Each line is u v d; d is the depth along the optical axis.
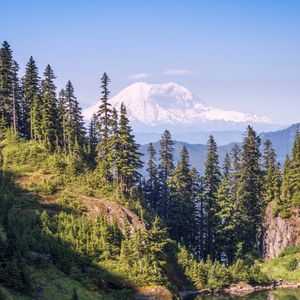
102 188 76.50
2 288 43.31
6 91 86.44
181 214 94.19
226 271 76.62
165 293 60.44
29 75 90.44
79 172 79.38
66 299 49.69
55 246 57.09
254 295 72.56
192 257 77.75
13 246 49.06
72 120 88.00
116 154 78.38
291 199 93.88
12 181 71.50
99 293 55.72
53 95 87.44
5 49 86.88
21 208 65.94
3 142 83.12
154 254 65.50
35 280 49.94
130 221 71.12
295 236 90.12
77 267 57.31
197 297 69.62
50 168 77.38
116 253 63.22
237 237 92.25
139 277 60.28
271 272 84.31
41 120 84.44
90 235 64.12
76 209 69.38
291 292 74.38
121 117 79.00
